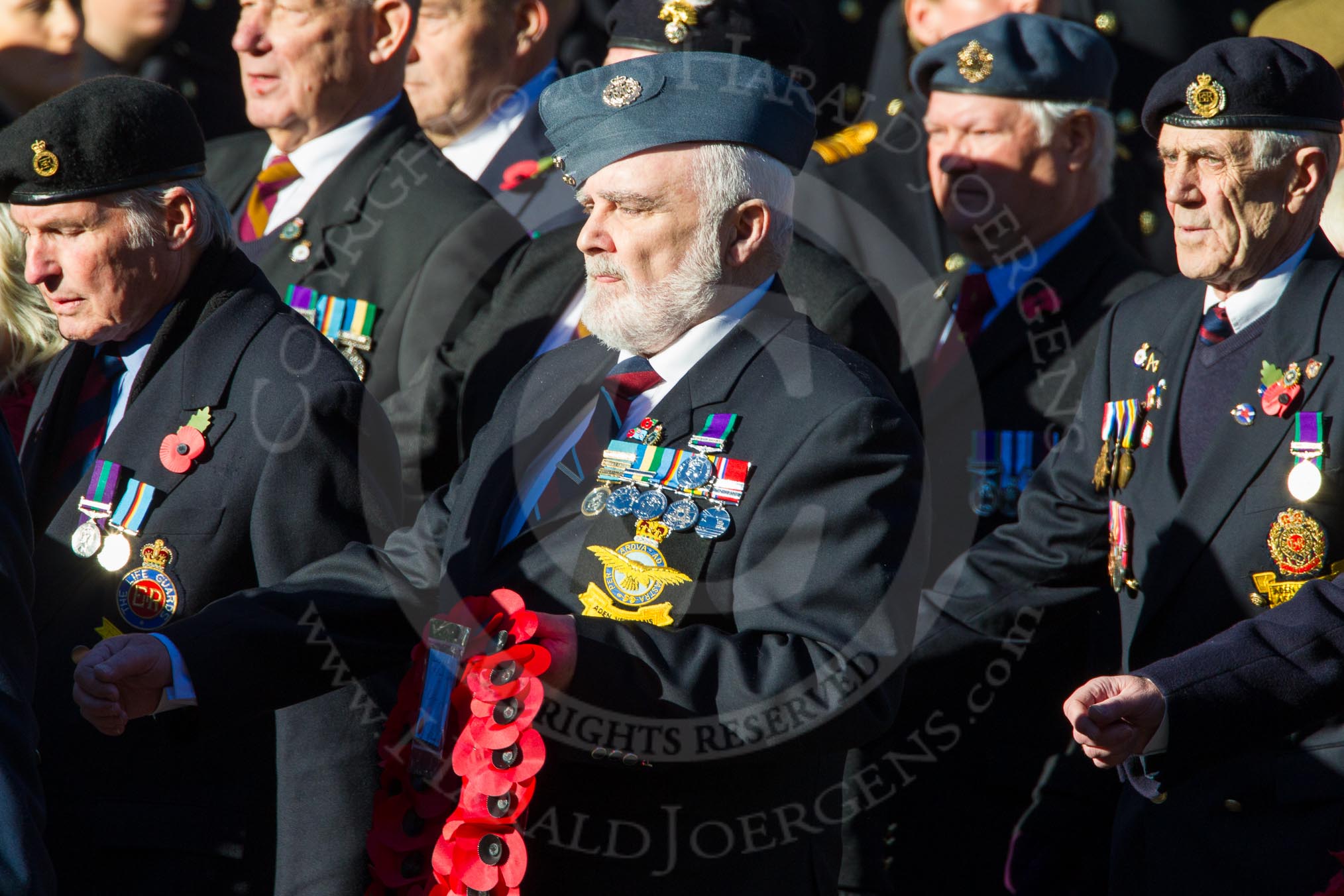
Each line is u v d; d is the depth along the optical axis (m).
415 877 9.91
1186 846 11.23
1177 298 12.50
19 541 9.55
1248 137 11.38
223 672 10.00
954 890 13.96
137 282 12.20
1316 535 10.91
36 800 8.84
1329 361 11.14
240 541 11.73
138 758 11.78
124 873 11.71
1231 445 11.38
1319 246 12.91
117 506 11.84
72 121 11.98
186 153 12.40
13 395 14.60
